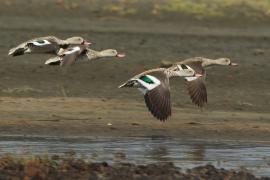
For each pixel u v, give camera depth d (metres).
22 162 19.06
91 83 30.06
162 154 21.59
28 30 37.75
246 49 36.41
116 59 32.53
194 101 20.08
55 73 30.69
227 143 23.55
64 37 36.97
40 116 25.67
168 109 17.27
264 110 28.08
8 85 29.23
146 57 33.62
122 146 22.55
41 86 29.42
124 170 18.72
